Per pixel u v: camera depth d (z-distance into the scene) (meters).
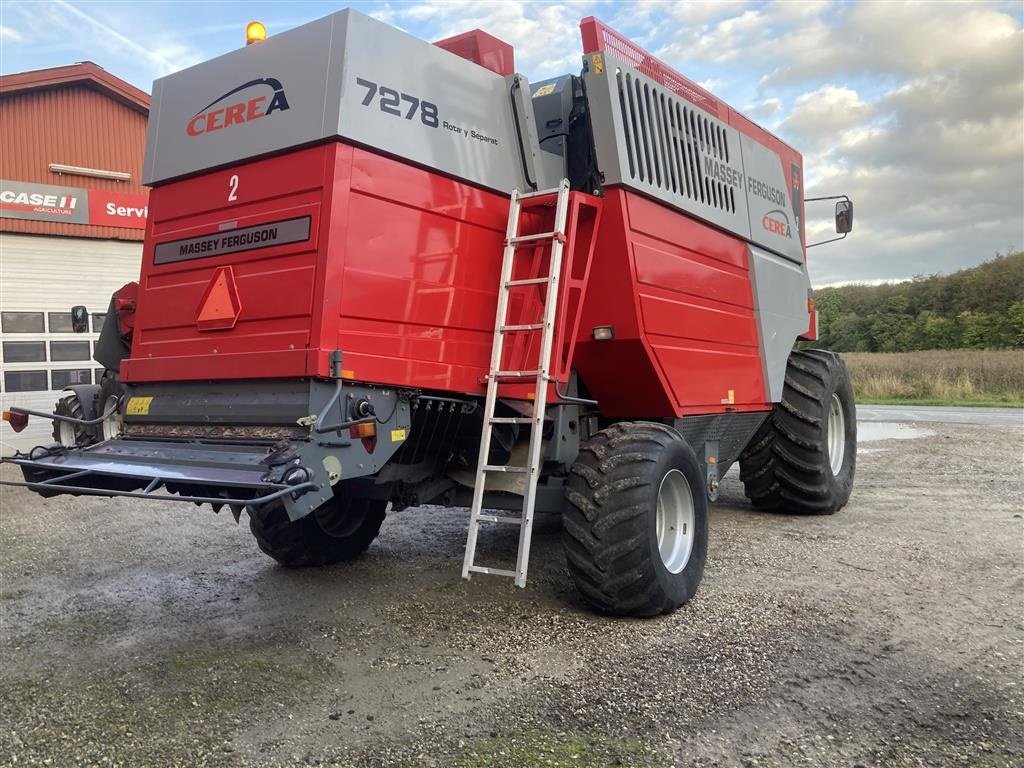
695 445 5.45
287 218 3.67
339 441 3.42
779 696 3.14
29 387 12.59
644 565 3.91
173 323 4.23
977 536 5.75
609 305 4.51
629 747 2.76
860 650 3.61
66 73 12.77
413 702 3.15
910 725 2.90
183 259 4.22
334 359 3.40
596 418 5.19
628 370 4.73
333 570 5.19
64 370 12.92
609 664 3.48
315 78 3.63
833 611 4.14
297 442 3.33
